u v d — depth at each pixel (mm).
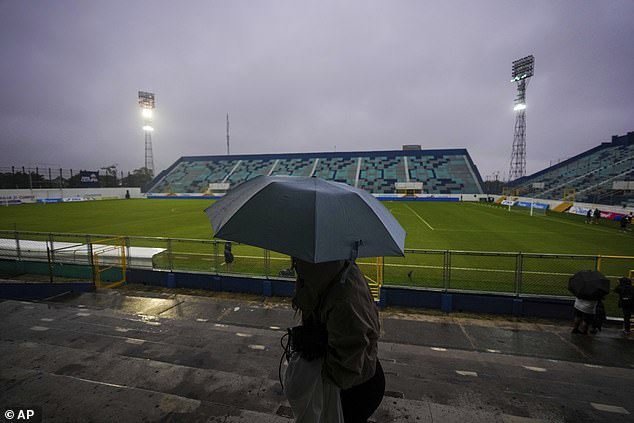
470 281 10891
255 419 2215
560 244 17672
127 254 12156
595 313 7230
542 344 6996
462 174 61812
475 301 8961
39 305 5582
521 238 19453
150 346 3996
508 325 8008
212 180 69938
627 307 7473
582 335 7402
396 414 2527
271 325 7820
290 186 1602
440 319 8359
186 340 4844
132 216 30719
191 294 10375
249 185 1879
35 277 12039
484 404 3236
